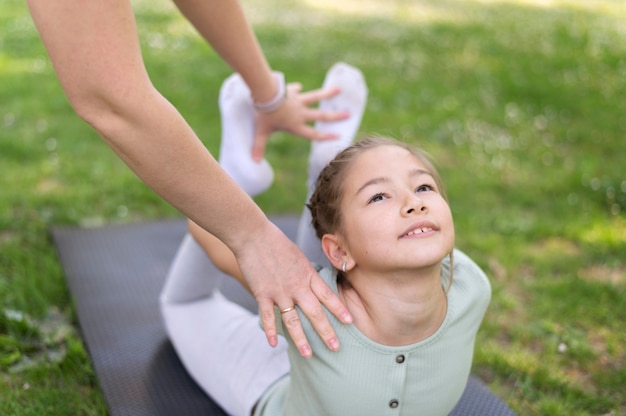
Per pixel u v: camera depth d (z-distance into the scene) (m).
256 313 2.00
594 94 4.71
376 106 4.30
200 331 1.70
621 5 8.86
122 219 2.77
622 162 3.55
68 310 2.09
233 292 2.11
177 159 1.04
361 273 1.17
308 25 6.72
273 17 7.05
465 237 2.71
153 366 1.78
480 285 1.27
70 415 1.66
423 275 1.13
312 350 1.17
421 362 1.20
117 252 2.40
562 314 2.20
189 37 5.86
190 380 1.73
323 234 1.27
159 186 1.06
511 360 1.95
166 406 1.63
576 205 3.04
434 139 3.80
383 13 7.62
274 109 1.73
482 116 4.22
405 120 4.07
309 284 1.15
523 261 2.56
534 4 8.74
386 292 1.14
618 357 1.99
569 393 1.79
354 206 1.15
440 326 1.20
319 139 1.80
